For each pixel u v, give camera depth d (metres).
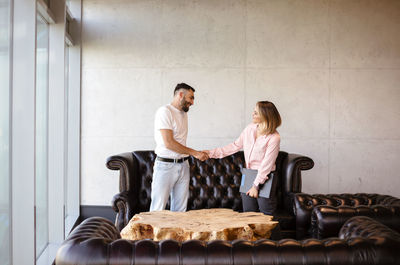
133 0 5.33
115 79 5.34
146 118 5.34
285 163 4.35
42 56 4.00
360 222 2.08
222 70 5.31
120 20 5.33
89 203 5.36
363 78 5.30
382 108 5.30
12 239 2.98
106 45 5.33
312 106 5.31
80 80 5.31
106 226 2.10
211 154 3.87
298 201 3.48
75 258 1.66
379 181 5.33
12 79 2.93
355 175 5.34
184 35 5.31
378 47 5.30
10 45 2.91
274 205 3.29
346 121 5.32
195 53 5.32
